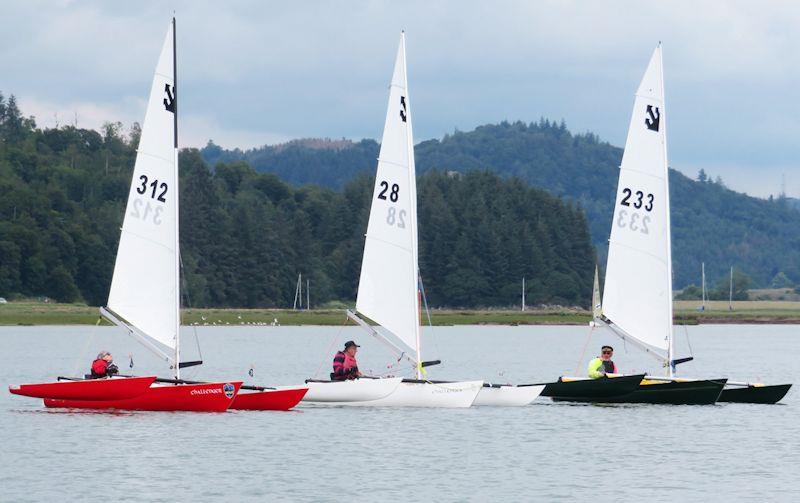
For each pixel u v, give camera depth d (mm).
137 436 126500
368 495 99688
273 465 111688
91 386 144125
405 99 150750
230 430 131000
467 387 151000
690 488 103375
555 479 106875
